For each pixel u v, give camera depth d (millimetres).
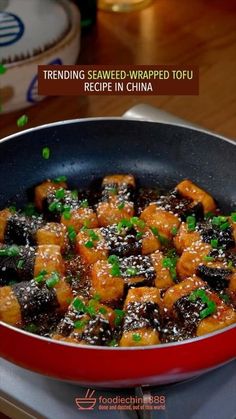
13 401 625
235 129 913
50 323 641
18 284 647
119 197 745
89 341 603
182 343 542
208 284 669
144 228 714
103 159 777
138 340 597
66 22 953
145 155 776
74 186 774
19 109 940
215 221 712
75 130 757
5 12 947
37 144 751
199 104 944
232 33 1048
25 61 890
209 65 996
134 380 561
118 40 1029
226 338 557
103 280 656
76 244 708
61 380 581
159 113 837
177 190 748
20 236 706
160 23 1061
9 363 640
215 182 758
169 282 673
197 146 758
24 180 755
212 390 624
